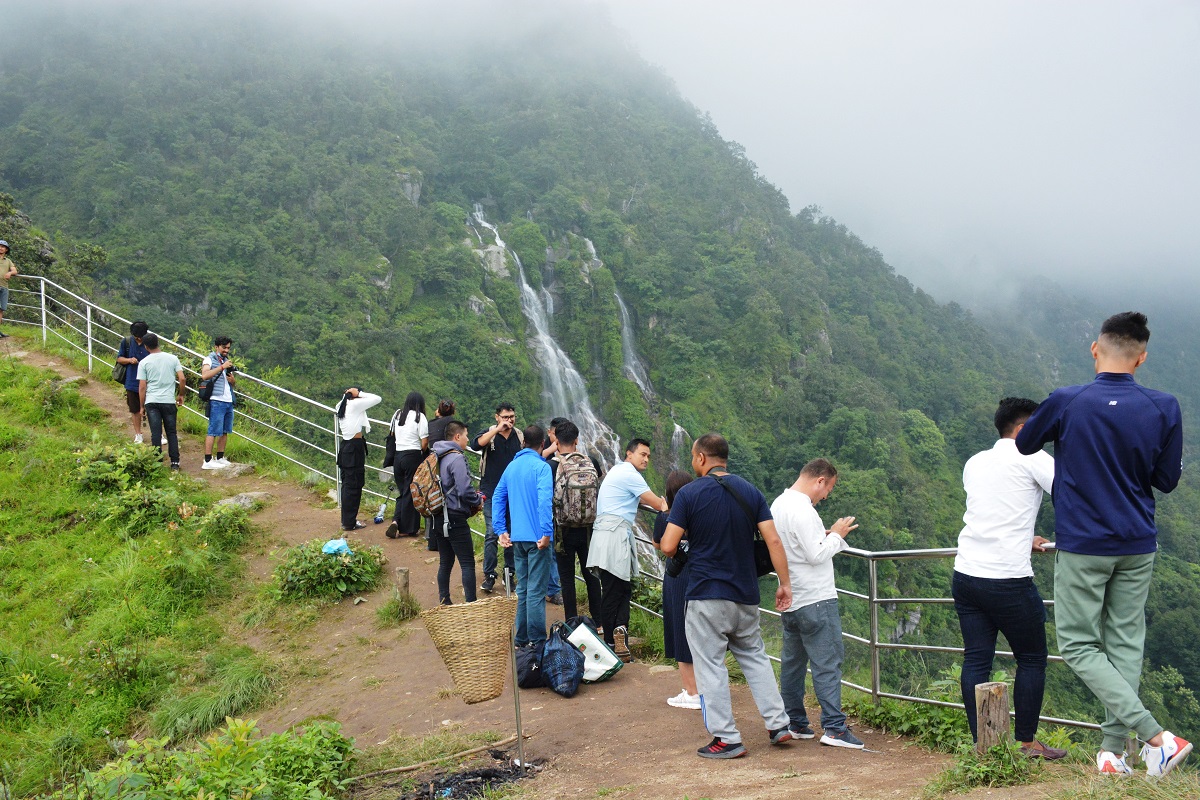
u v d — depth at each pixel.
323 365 47.31
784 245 86.56
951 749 3.88
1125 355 3.07
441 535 6.55
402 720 5.26
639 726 4.64
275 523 9.23
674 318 70.44
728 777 3.60
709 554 3.88
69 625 7.15
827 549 4.05
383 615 7.11
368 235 61.34
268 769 3.90
